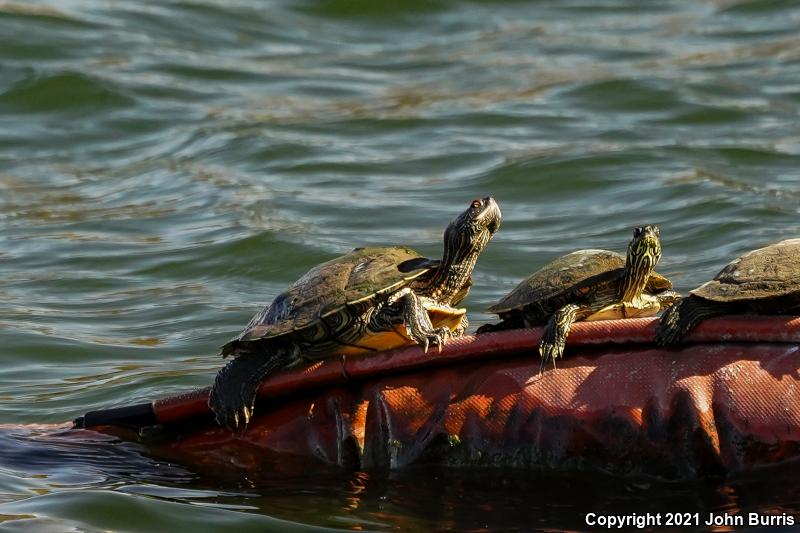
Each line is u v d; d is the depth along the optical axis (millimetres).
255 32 65625
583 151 45469
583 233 37812
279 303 21203
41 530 18719
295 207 41406
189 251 37938
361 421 20516
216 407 21000
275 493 20328
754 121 49188
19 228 41375
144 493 20406
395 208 40906
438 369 20531
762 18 65750
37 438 23125
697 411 18562
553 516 18891
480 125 50688
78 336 31359
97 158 49719
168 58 60125
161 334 31562
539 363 19844
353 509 19562
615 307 20625
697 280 32375
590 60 59938
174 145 50219
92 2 66562
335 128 50938
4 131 51906
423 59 62156
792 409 18266
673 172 42750
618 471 19125
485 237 21406
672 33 64375
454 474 20016
